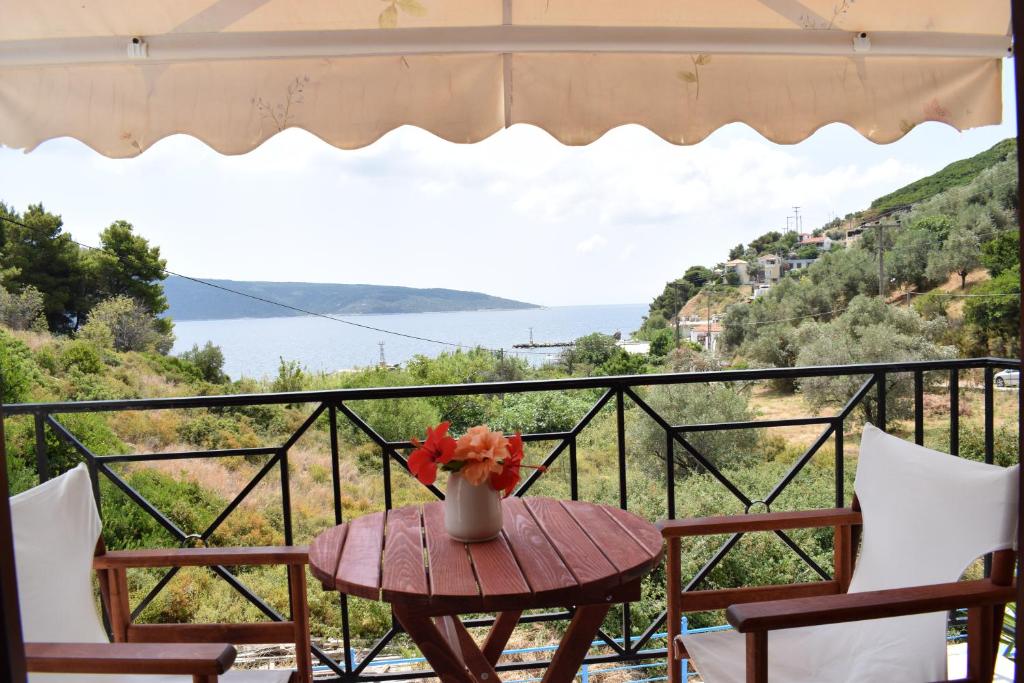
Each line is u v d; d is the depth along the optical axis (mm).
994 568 1470
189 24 1886
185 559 1754
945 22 2053
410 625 1477
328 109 2033
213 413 13070
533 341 21141
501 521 1715
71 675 1615
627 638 2598
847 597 1420
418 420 13273
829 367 2566
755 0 1957
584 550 1612
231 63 2014
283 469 2441
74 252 15359
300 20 1918
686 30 1994
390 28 1932
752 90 2137
